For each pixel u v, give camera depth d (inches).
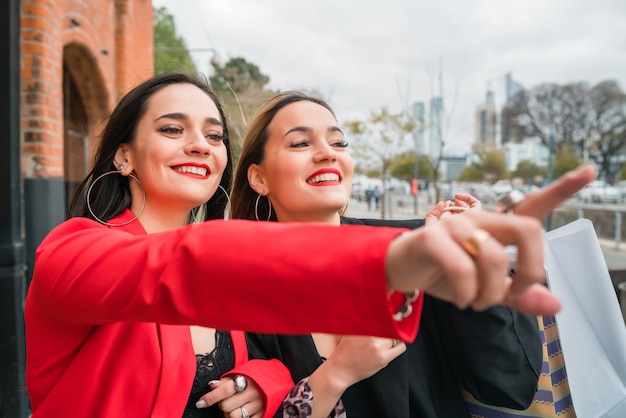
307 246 24.7
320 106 59.3
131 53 235.8
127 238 32.8
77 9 160.9
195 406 46.1
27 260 125.0
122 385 39.9
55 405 40.0
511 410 53.1
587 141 1581.0
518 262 20.5
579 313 51.8
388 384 49.5
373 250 22.9
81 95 204.5
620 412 50.8
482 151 1988.2
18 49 122.8
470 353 48.3
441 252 19.5
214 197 63.0
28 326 40.3
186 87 50.4
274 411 44.7
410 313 25.4
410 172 1118.4
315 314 24.2
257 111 62.4
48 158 130.6
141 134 48.4
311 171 56.3
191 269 26.5
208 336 49.2
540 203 26.3
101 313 30.4
